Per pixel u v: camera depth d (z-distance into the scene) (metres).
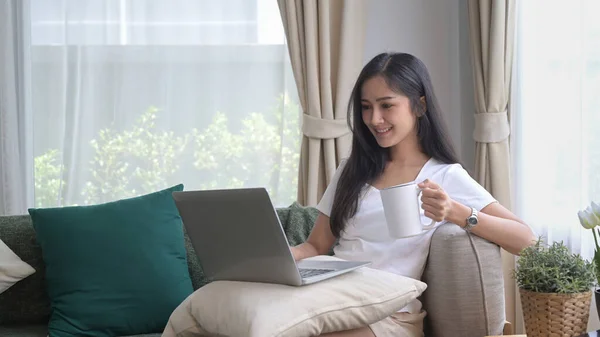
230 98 3.46
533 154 3.10
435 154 2.16
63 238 2.43
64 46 3.42
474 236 1.95
